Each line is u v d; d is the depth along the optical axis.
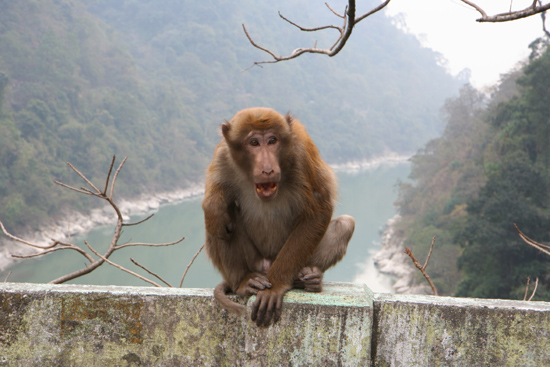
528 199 32.06
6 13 88.06
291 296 3.20
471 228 32.97
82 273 4.71
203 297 3.29
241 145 3.49
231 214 3.76
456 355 3.10
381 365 3.16
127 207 74.50
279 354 3.18
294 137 3.54
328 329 3.12
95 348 3.33
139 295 3.32
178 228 67.50
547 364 3.04
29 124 67.50
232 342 3.27
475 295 32.50
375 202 95.88
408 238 55.31
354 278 51.25
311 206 3.44
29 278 46.09
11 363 3.33
